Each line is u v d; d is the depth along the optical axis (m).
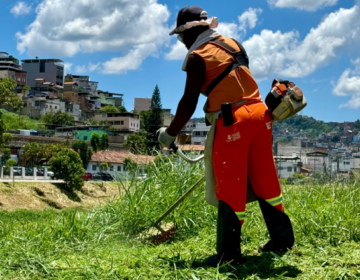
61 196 34.75
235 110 3.13
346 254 3.20
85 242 4.11
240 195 3.12
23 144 59.25
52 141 63.78
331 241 3.75
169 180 5.71
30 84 140.62
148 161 6.16
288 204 5.44
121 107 158.12
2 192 31.53
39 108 106.44
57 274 2.92
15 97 31.31
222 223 3.10
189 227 4.96
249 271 2.96
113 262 3.26
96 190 38.69
